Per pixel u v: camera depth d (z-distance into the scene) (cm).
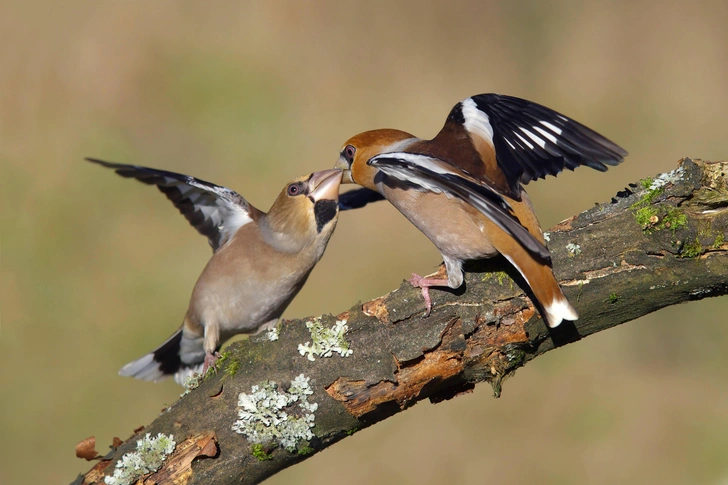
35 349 1234
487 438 1138
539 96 1727
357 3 1812
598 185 1463
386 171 698
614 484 1087
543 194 1440
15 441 1125
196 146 1605
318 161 1568
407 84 1720
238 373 674
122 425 1149
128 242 1395
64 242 1395
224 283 841
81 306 1299
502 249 672
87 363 1211
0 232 1398
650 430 1145
